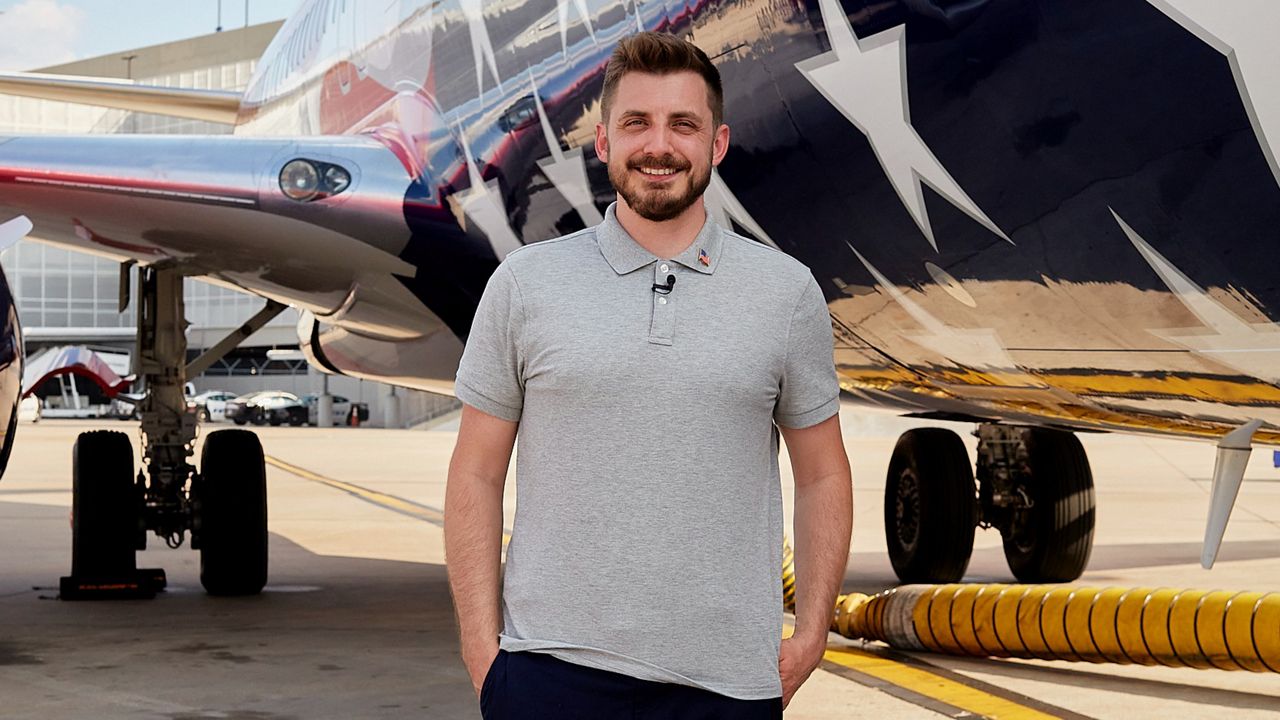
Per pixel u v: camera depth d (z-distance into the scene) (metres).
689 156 2.06
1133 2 2.86
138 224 6.21
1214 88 2.79
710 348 2.06
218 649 6.14
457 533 2.21
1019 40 3.15
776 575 2.13
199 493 7.82
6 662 5.84
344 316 7.08
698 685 2.04
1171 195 3.01
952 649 5.89
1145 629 5.15
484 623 2.18
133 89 10.83
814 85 3.79
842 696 5.17
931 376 4.61
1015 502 8.16
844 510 2.23
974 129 3.38
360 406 58.88
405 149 6.34
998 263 3.60
